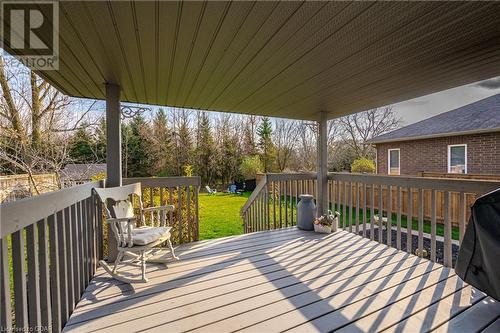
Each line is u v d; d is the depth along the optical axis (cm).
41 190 597
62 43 198
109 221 229
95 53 215
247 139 1675
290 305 198
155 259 281
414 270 260
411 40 203
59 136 638
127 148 1498
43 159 595
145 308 194
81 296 210
